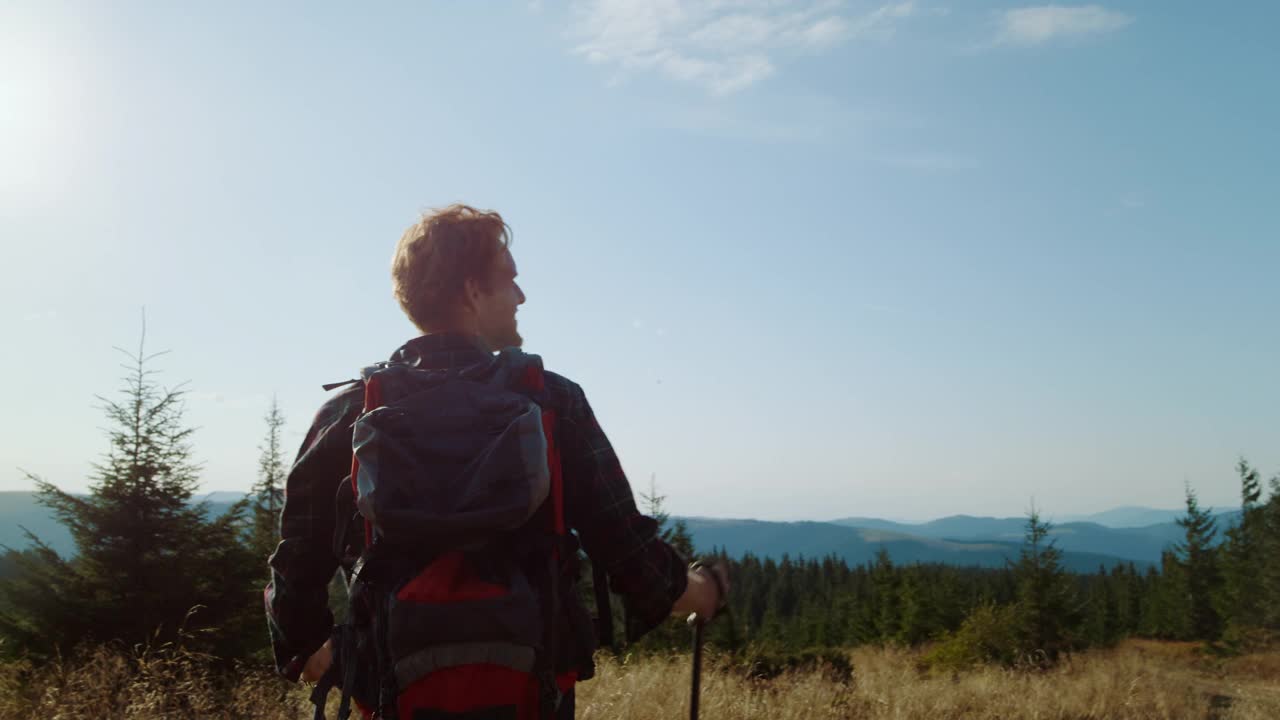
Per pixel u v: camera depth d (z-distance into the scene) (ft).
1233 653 117.39
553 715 4.35
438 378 4.86
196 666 21.11
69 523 37.58
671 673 23.00
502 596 4.27
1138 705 27.96
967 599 143.74
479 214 5.42
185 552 38.09
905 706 24.81
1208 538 176.45
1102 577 259.60
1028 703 26.96
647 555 4.88
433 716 4.16
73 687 19.79
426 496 4.33
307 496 4.95
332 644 5.06
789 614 301.63
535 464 4.42
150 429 39.63
